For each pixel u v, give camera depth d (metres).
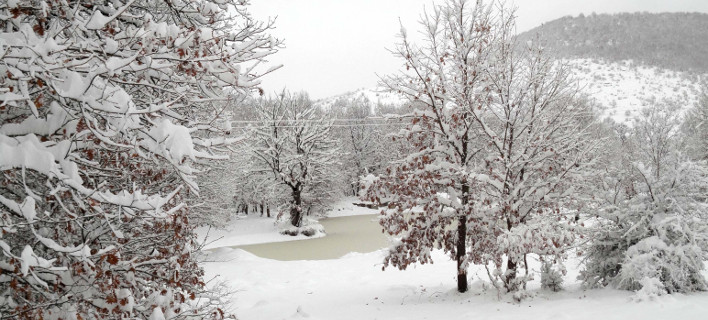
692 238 10.10
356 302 13.13
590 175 12.34
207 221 23.50
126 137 3.46
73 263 3.86
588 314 9.05
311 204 43.06
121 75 4.29
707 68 193.50
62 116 3.70
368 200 13.39
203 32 4.29
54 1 3.69
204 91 4.78
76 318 3.88
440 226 13.84
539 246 10.95
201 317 5.64
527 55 12.45
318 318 11.46
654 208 10.99
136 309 4.43
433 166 12.34
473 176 11.67
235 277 17.80
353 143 57.53
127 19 4.79
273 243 31.86
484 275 16.56
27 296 4.04
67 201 4.21
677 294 10.03
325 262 21.41
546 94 12.59
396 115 13.03
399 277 17.22
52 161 3.29
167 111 4.10
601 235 11.59
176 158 3.61
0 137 3.51
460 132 12.87
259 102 39.91
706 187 11.04
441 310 11.20
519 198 12.38
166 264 5.08
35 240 4.36
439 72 12.79
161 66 3.71
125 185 5.18
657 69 182.25
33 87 3.77
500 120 12.71
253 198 41.28
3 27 4.24
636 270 10.29
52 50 3.09
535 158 12.34
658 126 11.83
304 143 37.75
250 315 12.11
